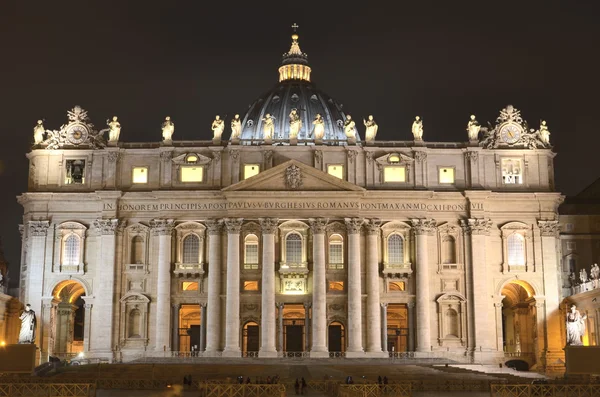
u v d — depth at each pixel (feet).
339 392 192.44
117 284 326.24
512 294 352.28
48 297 327.26
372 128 338.34
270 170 325.01
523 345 343.26
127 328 324.39
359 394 186.19
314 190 324.60
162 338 319.47
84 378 225.35
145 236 330.34
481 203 329.93
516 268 329.52
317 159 332.60
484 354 320.50
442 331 323.78
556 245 332.80
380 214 328.70
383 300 325.42
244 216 324.80
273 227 323.98
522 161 338.13
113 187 332.39
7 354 232.94
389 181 333.42
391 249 329.93
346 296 324.19
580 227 347.36
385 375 244.42
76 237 332.60
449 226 330.75
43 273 328.70
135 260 330.54
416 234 327.47
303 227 327.67
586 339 307.58
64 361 299.99
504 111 341.21
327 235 328.70
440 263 328.29
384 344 322.14
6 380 201.77
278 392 184.24
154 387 222.28
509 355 327.47
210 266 323.98
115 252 327.26
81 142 338.54
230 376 241.96
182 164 333.42
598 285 296.30
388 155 333.21
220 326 321.32
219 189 329.31
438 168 335.47
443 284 327.67
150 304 325.42
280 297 323.57
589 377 215.51
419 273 323.98
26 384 188.85
